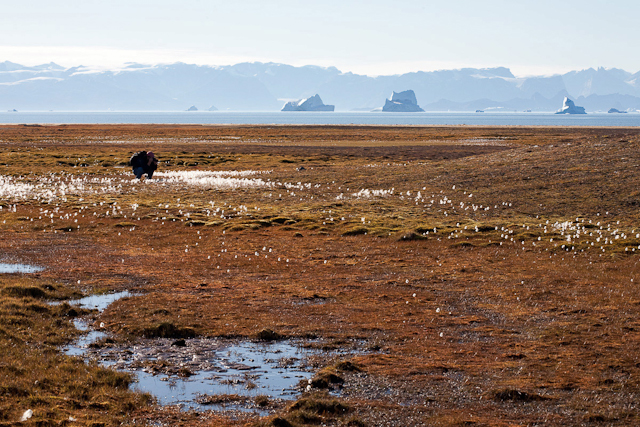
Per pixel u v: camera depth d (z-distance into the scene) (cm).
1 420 986
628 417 1080
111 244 2842
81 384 1191
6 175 5634
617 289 2102
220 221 3506
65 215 3609
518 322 1727
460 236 3105
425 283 2205
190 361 1388
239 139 11738
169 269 2359
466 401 1156
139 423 1034
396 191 4628
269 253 2714
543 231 3181
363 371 1316
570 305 1898
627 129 15962
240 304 1872
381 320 1733
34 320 1620
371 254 2714
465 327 1675
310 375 1307
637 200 3834
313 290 2075
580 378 1277
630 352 1446
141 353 1438
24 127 17325
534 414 1094
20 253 2572
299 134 13775
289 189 4888
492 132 14362
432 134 13562
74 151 8300
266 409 1120
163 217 3569
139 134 13388
